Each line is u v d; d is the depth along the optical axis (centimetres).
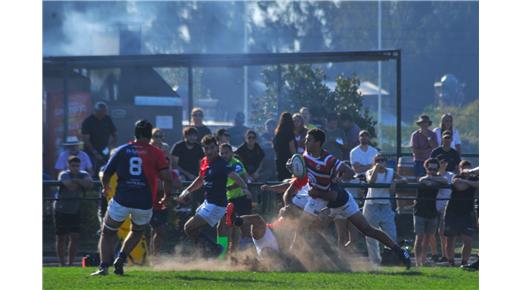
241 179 4322
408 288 3391
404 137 15750
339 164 3969
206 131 6069
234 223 4094
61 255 5022
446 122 6028
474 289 3409
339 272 3997
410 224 5575
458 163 5550
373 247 4675
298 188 4169
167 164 3741
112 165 3716
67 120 7575
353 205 4016
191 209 4991
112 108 9131
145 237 4566
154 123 9231
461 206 4816
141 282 3519
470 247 4809
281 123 5409
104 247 3781
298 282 3528
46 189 5906
